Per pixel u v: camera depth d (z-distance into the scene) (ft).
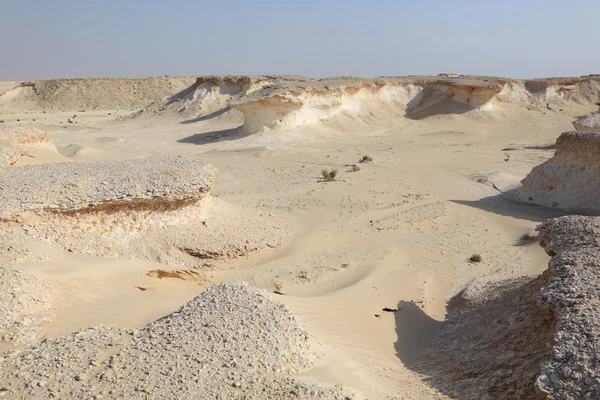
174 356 24.80
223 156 112.47
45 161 76.59
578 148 68.49
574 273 29.07
